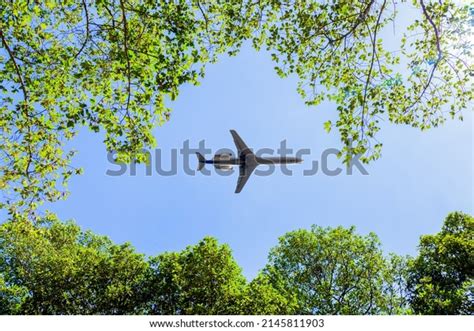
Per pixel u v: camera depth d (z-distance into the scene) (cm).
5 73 1444
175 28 1425
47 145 1441
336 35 1578
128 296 2302
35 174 1441
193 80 1406
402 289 2592
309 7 1569
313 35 1541
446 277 2250
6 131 1423
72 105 1481
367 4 1476
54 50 1476
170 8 1466
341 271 2736
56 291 2264
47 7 1452
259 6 1591
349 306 2584
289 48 1616
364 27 1569
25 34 1432
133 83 1445
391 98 1562
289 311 2236
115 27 1406
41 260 2509
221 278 2227
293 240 2855
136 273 2353
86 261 2359
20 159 1437
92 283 2314
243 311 2116
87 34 1391
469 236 2328
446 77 1556
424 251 2422
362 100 1484
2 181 1389
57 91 1458
